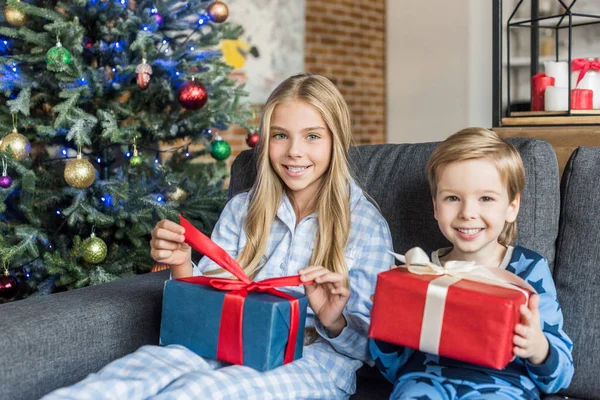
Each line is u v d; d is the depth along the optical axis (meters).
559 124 1.80
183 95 2.04
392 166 1.39
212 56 2.28
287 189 1.39
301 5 4.75
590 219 1.19
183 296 1.09
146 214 2.07
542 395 1.16
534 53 2.62
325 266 1.27
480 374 1.03
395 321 0.97
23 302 1.15
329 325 1.17
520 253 1.15
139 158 2.11
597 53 2.97
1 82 1.98
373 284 1.25
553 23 2.98
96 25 2.16
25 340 1.01
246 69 4.43
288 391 1.05
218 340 1.05
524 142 1.25
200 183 2.32
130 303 1.19
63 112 1.93
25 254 2.09
